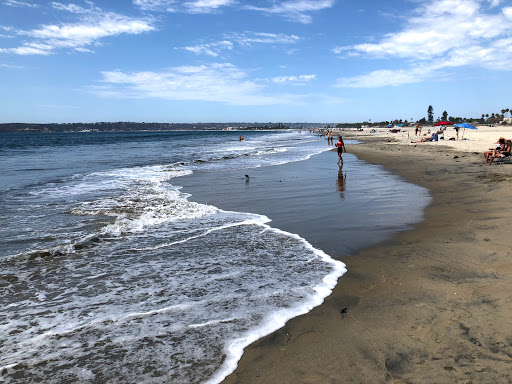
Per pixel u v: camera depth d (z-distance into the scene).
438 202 9.71
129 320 3.97
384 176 15.66
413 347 3.29
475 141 36.97
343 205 10.05
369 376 2.93
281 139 76.69
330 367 3.07
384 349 3.29
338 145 19.20
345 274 5.15
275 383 2.90
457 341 3.34
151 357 3.28
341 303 4.26
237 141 69.81
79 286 4.93
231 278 5.11
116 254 6.25
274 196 11.82
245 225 8.16
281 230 7.70
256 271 5.37
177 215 9.17
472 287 4.43
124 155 33.41
